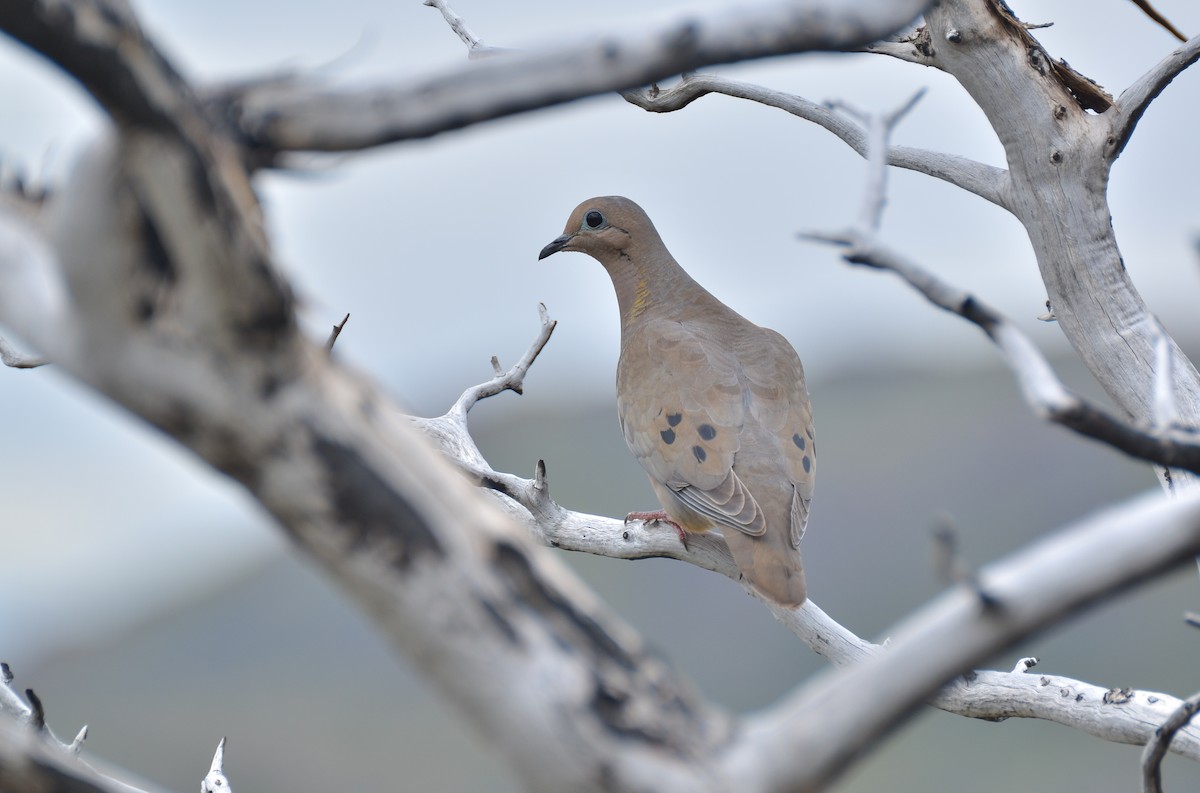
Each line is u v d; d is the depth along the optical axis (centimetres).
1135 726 845
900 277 434
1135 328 963
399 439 391
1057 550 362
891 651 376
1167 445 417
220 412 372
